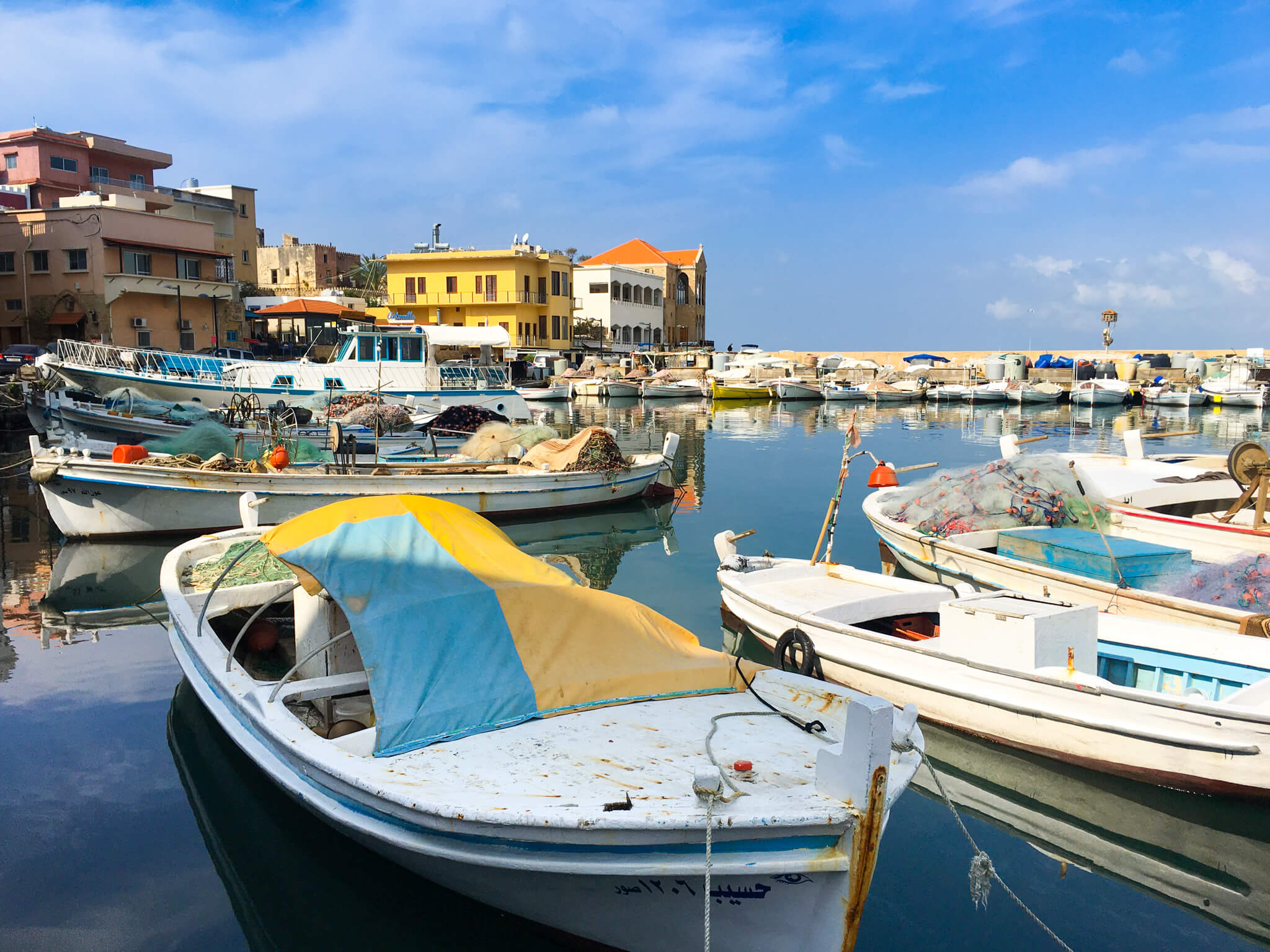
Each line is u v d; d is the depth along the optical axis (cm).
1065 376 6231
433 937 520
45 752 711
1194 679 740
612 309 7250
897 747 480
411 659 541
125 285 4044
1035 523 1138
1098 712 648
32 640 991
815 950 425
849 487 2136
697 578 1275
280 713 567
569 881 450
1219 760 610
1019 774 700
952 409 5081
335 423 1596
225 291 4438
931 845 607
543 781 468
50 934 493
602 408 4997
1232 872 579
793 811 411
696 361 6969
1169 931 516
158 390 2428
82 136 5238
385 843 482
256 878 560
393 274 6216
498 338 4144
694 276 9006
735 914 434
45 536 1530
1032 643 682
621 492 1800
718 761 489
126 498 1401
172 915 516
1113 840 617
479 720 528
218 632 807
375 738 528
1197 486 1346
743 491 2056
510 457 1880
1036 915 529
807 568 993
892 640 756
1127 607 869
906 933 512
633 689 574
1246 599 861
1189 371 6125
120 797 645
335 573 575
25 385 2603
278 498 1451
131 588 1204
